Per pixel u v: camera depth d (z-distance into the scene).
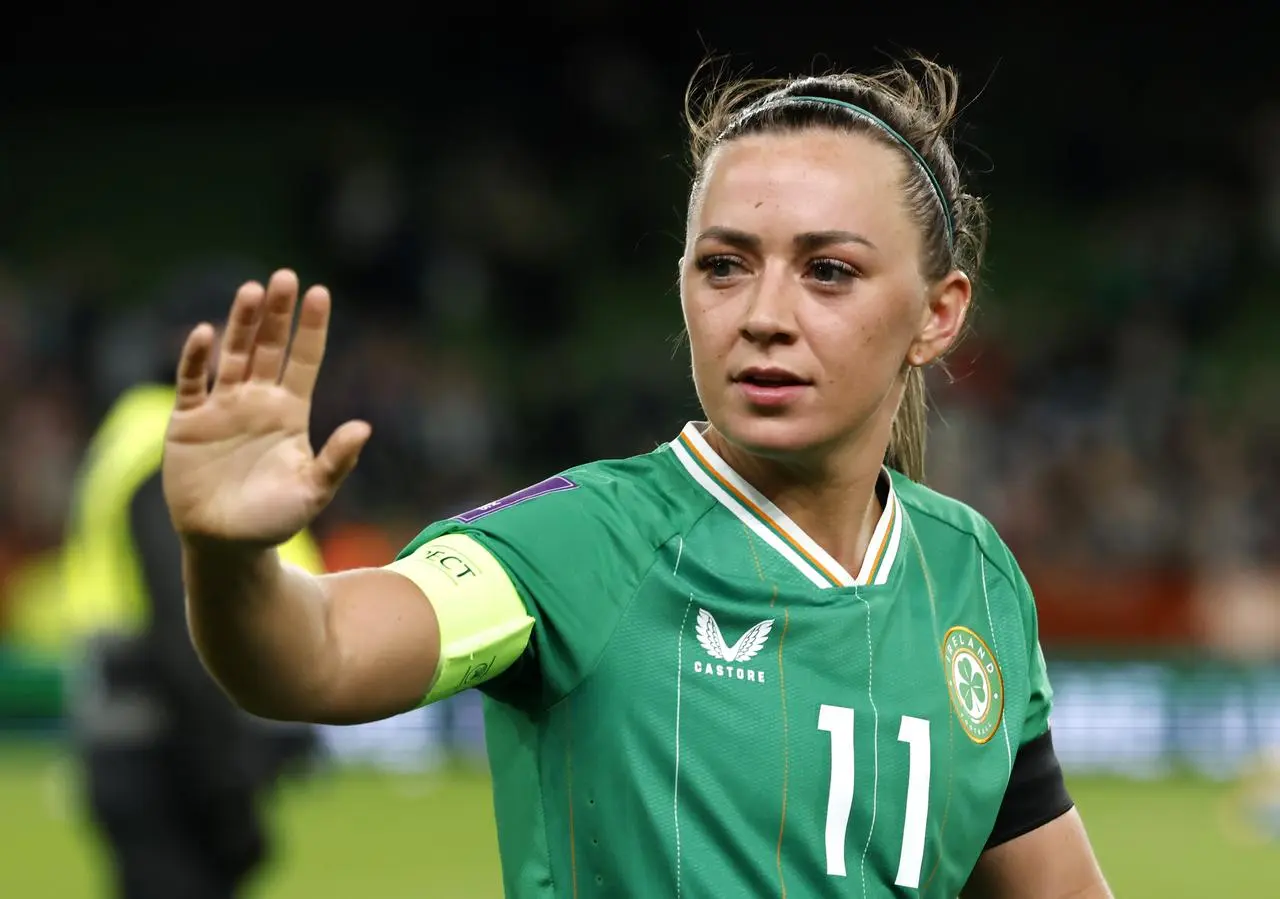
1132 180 77.25
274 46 82.56
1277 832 37.91
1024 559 57.69
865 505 9.06
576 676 8.07
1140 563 58.31
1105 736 48.31
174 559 17.41
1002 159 79.12
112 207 79.06
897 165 8.65
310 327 6.88
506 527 8.08
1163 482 62.12
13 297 68.25
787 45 79.75
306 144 80.75
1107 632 55.66
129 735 17.86
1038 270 74.88
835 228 8.30
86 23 82.38
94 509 18.11
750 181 8.41
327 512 53.66
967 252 9.72
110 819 18.09
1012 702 9.38
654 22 78.06
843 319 8.34
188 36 82.62
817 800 8.32
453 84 80.12
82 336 66.31
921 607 9.14
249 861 18.66
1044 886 9.74
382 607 7.45
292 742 18.94
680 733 8.14
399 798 41.66
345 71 82.25
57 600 53.06
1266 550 59.75
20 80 82.56
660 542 8.36
